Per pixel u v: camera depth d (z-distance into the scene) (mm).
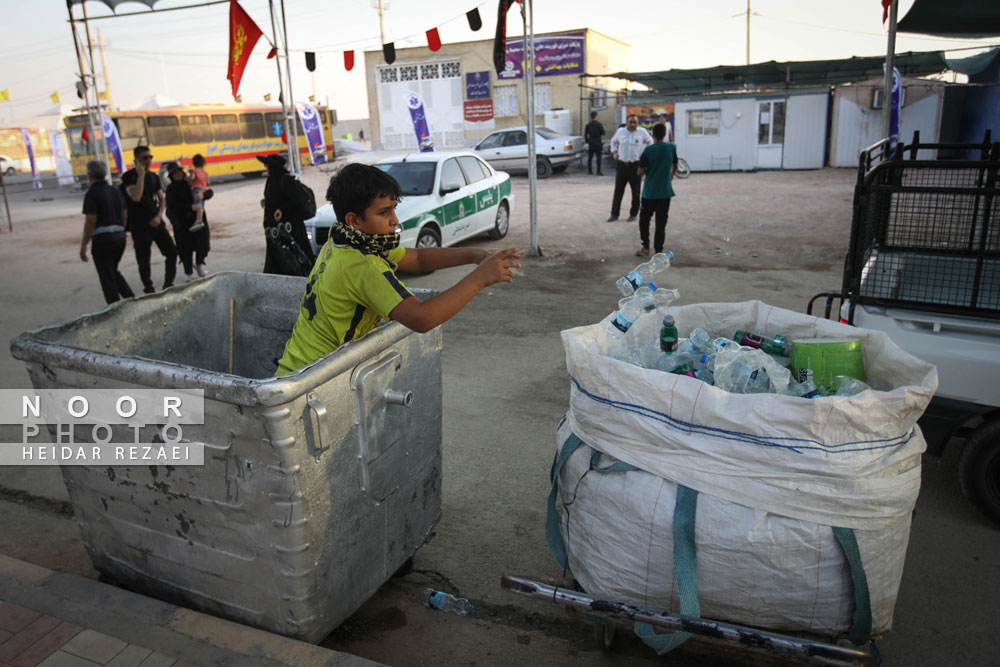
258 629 2438
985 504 3375
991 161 3154
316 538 2270
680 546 2156
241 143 28125
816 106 20656
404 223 8438
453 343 6344
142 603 2592
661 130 9227
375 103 32031
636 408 2260
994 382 3195
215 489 2271
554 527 2719
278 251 6777
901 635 2730
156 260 10914
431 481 2984
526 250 10211
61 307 8219
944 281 3529
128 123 24422
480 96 30078
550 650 2730
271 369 3496
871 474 2062
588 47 28312
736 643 2076
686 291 7824
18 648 2383
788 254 9641
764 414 2062
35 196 26109
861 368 2551
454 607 2949
